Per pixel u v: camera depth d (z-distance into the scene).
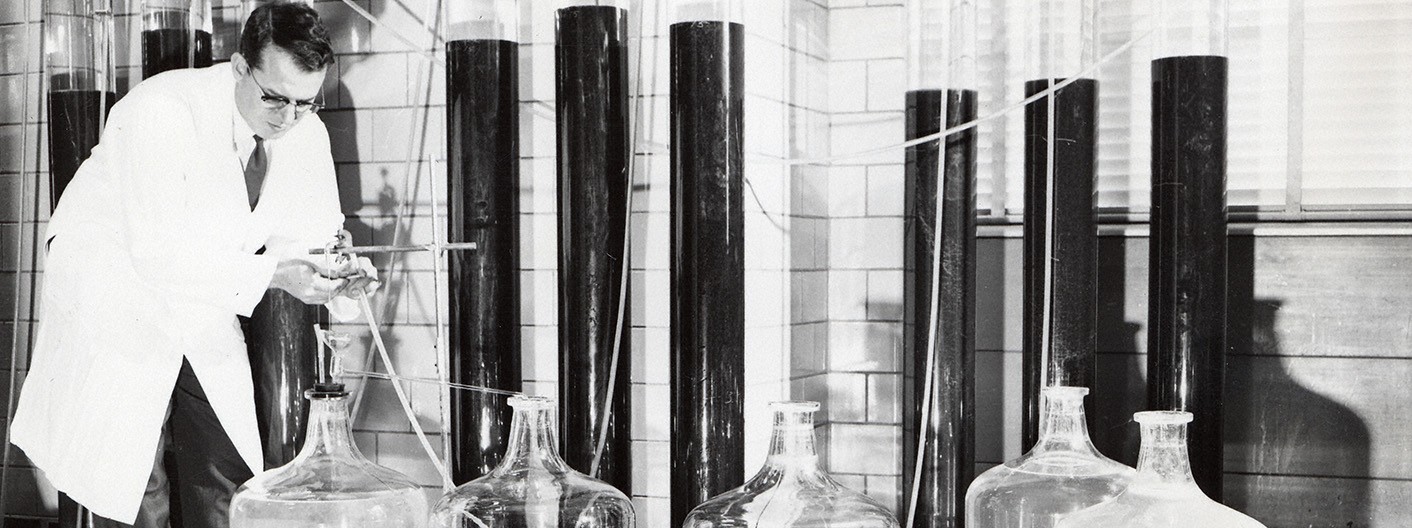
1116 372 2.82
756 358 2.69
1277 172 2.75
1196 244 2.17
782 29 2.79
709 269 2.16
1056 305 2.22
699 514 1.60
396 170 2.60
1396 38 2.66
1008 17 2.92
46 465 2.05
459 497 1.66
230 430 2.12
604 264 2.23
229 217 2.04
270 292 2.32
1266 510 2.74
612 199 2.24
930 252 2.29
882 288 3.02
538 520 1.62
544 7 2.48
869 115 3.02
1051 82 2.23
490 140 2.24
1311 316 2.70
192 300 2.00
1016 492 1.66
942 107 2.24
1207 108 2.15
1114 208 2.84
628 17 2.36
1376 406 2.67
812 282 2.98
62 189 2.42
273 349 2.33
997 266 2.92
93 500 2.03
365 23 2.61
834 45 3.05
